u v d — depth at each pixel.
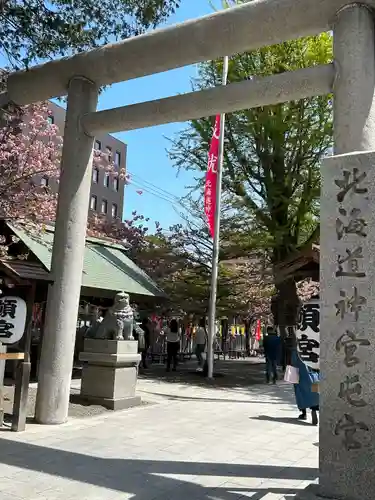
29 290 7.03
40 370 7.43
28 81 8.23
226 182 17.27
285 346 14.95
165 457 5.91
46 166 12.55
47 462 5.50
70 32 7.62
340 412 4.38
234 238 16.17
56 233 7.57
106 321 9.46
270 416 8.89
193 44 6.84
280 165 16.48
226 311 18.05
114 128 7.61
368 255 4.46
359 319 4.41
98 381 9.12
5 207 11.59
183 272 17.72
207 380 14.24
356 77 5.33
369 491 4.18
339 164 4.71
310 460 5.99
